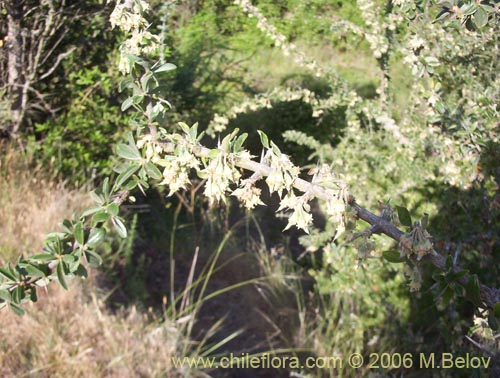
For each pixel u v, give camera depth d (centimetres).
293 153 571
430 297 323
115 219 140
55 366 311
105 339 336
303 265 476
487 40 291
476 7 159
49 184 427
